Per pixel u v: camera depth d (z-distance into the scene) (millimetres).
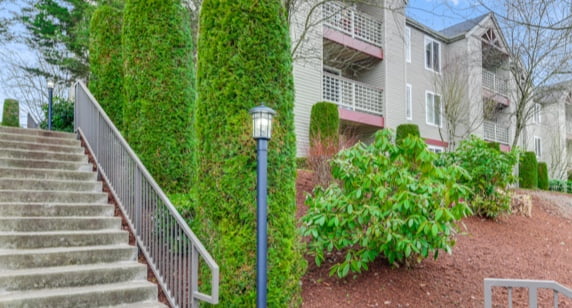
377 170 5070
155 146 7043
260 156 3561
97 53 8578
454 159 8047
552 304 4637
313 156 8609
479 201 7941
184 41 7492
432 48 16953
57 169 6445
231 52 4258
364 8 14766
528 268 5746
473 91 16156
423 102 16203
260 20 4328
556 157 21953
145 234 4910
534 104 15258
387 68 14398
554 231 8070
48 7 18484
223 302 3998
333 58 14047
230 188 4082
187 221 5570
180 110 7250
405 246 4637
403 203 4578
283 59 4395
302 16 11297
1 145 6543
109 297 4145
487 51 17234
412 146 5062
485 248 6395
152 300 4379
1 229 4715
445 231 4770
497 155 7914
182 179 7113
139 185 5129
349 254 4938
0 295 3863
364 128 14461
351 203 4879
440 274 5305
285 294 4066
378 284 5012
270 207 4086
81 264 4602
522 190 12844
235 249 4008
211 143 4254
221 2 4367
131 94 7328
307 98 11938
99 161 6629
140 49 7301
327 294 4773
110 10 8766
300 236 5051
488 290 3033
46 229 4969
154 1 7359
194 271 3865
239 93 4180
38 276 4098
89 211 5547
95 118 6980
